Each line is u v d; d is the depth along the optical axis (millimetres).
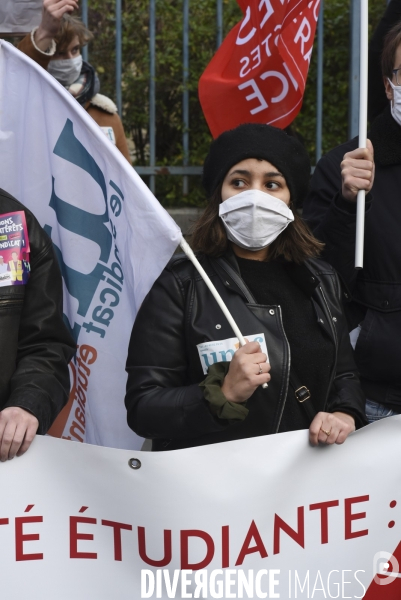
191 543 2594
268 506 2617
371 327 3195
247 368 2488
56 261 2801
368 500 2682
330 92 6555
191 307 2750
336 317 2889
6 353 2627
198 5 6336
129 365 2771
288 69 3834
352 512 2676
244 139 2811
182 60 6289
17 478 2549
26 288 2727
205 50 6344
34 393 2566
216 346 2691
